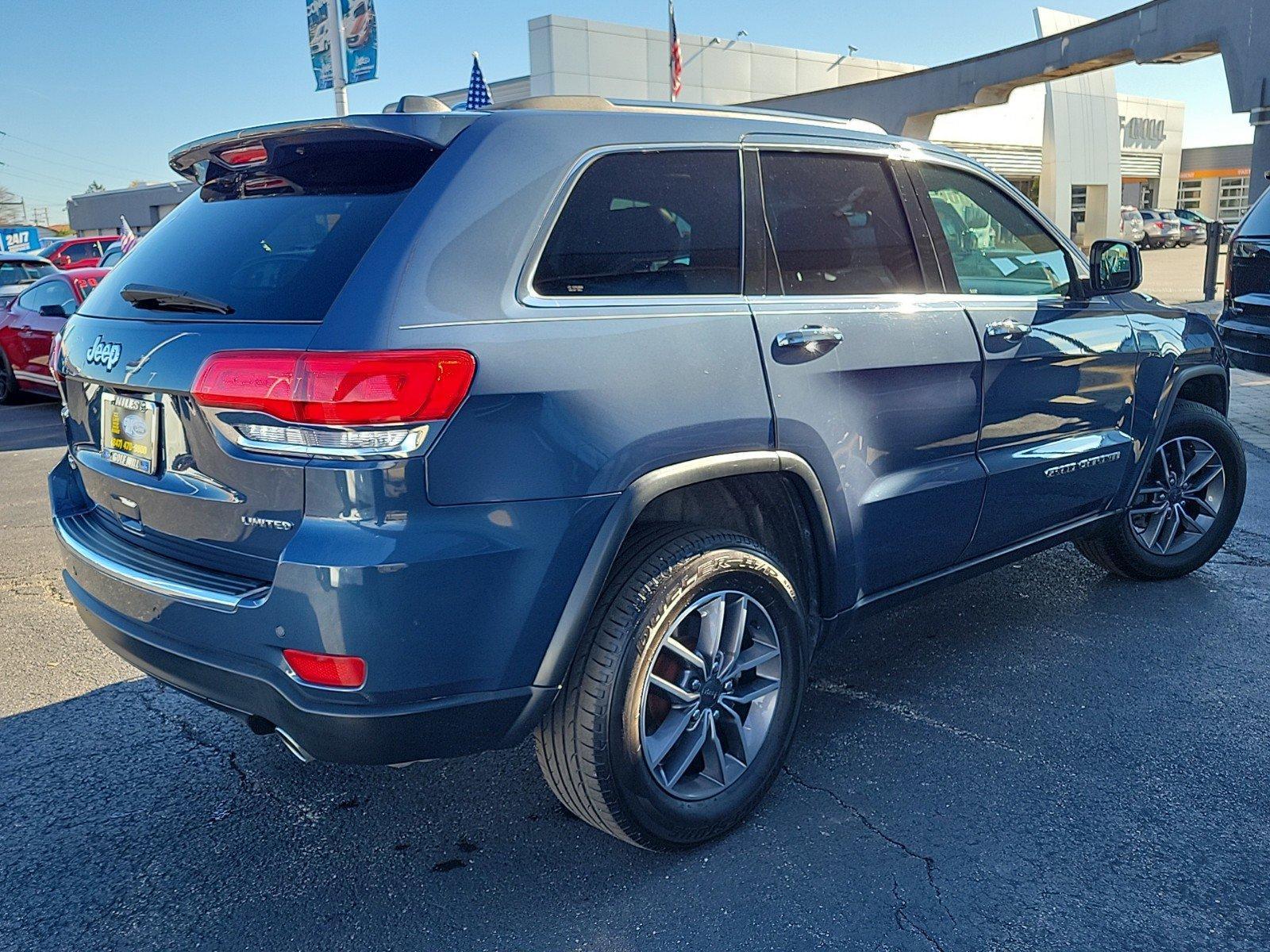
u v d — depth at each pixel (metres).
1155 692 3.43
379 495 2.00
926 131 23.03
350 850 2.62
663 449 2.33
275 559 2.12
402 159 2.32
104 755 3.12
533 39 27.31
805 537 2.79
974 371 3.15
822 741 3.13
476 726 2.19
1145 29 17.28
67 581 2.77
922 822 2.69
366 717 2.07
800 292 2.75
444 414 2.03
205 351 2.17
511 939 2.26
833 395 2.72
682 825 2.49
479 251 2.18
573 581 2.22
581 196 2.38
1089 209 33.72
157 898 2.43
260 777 2.99
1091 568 4.71
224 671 2.18
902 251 3.07
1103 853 2.53
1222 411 4.48
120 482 2.48
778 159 2.81
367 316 2.03
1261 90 15.34
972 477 3.19
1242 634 3.90
